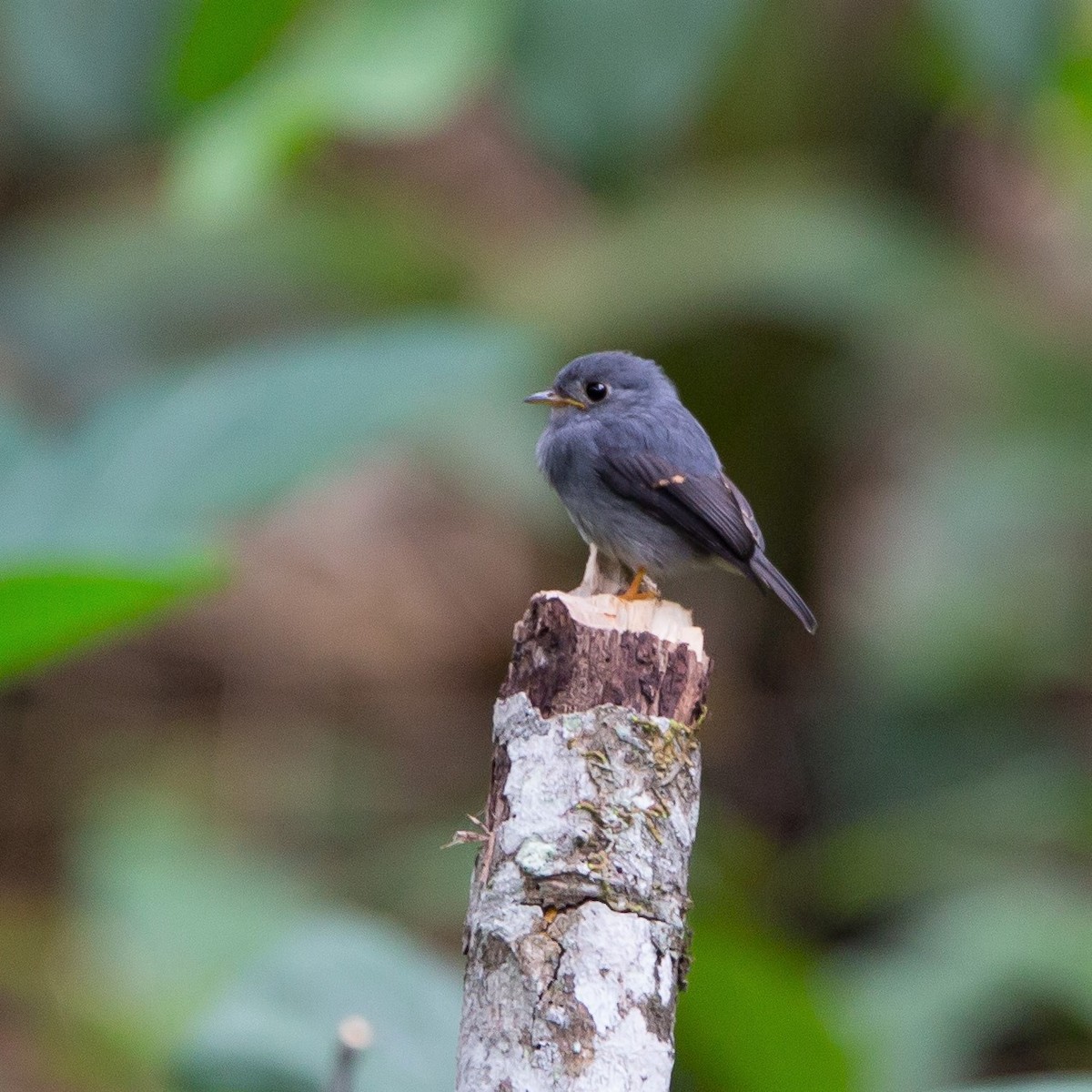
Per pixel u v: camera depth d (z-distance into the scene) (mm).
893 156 13359
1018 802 12336
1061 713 13219
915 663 13273
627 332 12477
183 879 12188
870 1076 8797
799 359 12906
